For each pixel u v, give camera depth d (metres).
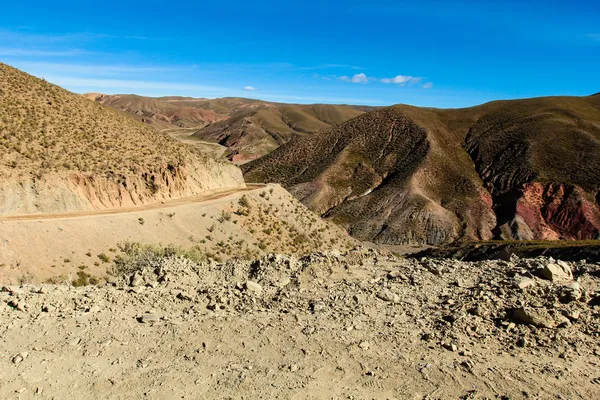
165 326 8.19
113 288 10.06
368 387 6.30
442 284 9.97
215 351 7.31
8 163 29.81
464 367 6.73
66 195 30.83
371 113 137.50
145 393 6.19
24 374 6.58
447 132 127.38
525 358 6.99
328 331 7.91
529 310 8.01
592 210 86.00
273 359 7.05
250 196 43.69
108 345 7.43
